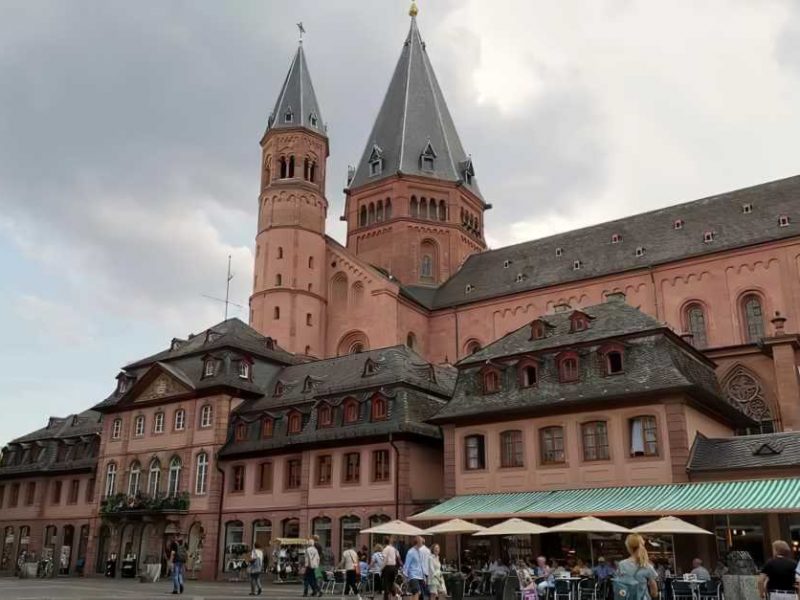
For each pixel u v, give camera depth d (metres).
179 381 58.19
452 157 90.25
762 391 50.97
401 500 44.16
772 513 31.45
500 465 40.69
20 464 72.38
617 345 39.28
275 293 74.50
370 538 44.88
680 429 35.53
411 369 51.53
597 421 38.12
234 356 58.19
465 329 74.00
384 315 72.19
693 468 34.84
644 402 36.81
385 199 85.44
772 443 34.78
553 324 44.62
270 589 38.44
